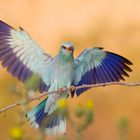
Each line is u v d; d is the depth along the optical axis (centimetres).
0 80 2081
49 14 2606
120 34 2553
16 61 1084
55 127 1044
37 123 1047
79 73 1107
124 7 2636
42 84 1084
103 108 2220
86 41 2516
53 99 1066
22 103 953
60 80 1084
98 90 2245
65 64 1088
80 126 958
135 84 979
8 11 2606
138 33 2559
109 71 1118
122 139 990
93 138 1998
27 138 959
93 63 1115
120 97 2255
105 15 2602
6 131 1745
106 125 2102
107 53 1112
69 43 1095
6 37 1089
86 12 2612
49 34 2547
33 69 1085
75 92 1074
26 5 2619
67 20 2591
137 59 2453
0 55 1083
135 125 2134
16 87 957
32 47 1088
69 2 2639
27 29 2566
